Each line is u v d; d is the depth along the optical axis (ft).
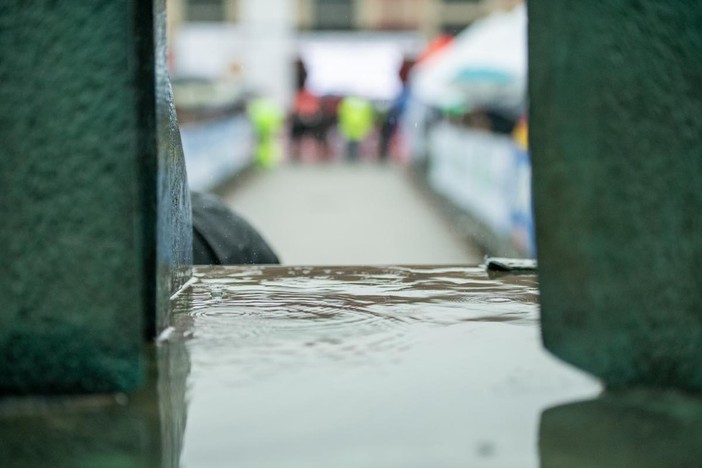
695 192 4.37
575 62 4.36
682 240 4.37
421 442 3.74
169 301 5.74
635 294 4.37
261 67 108.27
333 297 6.72
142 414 4.07
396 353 5.04
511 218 27.99
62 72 4.21
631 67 4.31
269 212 45.11
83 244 4.23
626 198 4.34
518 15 48.93
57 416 4.08
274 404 4.18
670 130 4.35
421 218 42.19
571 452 3.65
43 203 4.21
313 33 108.58
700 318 4.36
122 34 4.22
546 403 4.21
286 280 7.56
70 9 4.19
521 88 47.21
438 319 5.90
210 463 3.53
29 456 3.62
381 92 109.19
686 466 3.52
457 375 4.61
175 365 4.79
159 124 5.33
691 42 4.35
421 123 63.26
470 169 37.32
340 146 87.04
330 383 4.49
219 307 6.31
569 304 4.61
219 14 107.45
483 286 7.26
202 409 4.12
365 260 31.76
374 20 108.99
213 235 9.38
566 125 4.44
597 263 4.38
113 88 4.21
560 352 4.74
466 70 47.70
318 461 3.55
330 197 51.72
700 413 4.09
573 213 4.46
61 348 4.25
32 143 4.21
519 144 27.04
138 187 5.21
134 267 4.26
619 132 4.30
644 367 4.39
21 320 4.22
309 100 87.71
